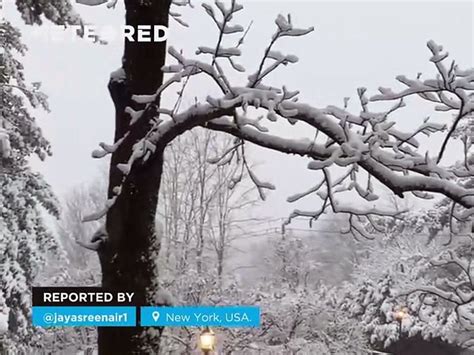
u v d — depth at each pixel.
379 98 4.98
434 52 4.84
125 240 4.25
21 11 8.48
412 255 25.92
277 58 4.54
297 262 36.38
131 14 4.48
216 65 4.51
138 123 4.36
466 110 4.86
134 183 4.26
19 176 14.39
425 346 25.95
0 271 13.61
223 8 4.38
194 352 16.28
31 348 15.40
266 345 18.59
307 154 4.70
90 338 20.44
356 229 5.36
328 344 19.45
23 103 15.17
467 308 19.58
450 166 5.87
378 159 4.66
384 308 26.02
